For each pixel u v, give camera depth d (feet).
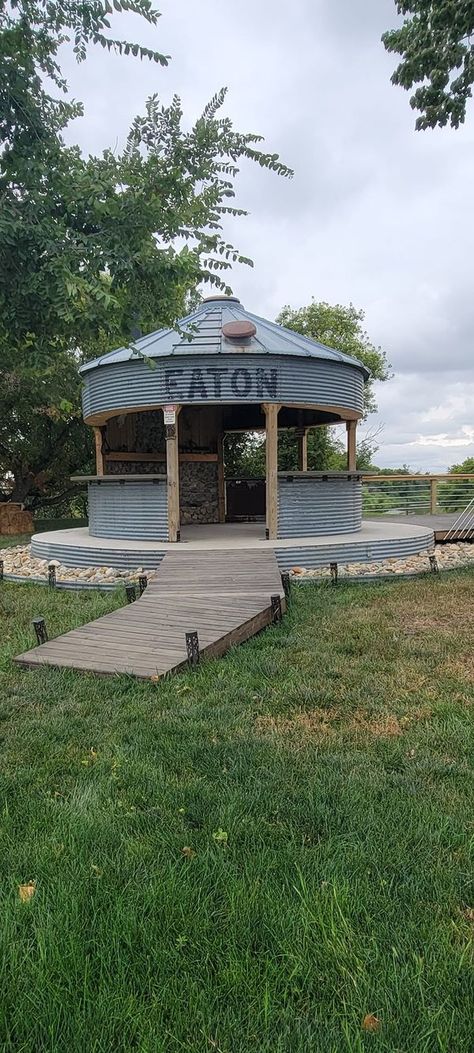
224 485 48.91
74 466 72.54
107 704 13.64
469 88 30.55
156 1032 5.58
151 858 8.05
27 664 16.29
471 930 6.86
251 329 31.53
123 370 32.09
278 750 11.19
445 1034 5.52
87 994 5.94
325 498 34.40
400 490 54.75
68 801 9.52
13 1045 5.49
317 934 6.69
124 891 7.38
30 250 6.69
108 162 7.59
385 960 6.38
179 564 26.68
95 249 6.82
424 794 9.67
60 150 7.06
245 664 16.21
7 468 71.00
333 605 23.32
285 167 8.16
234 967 6.29
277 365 31.09
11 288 6.84
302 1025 5.71
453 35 29.22
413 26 30.53
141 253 6.95
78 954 6.41
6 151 6.98
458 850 8.25
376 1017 5.76
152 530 33.40
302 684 14.74
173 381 30.78
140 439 43.62
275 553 28.94
